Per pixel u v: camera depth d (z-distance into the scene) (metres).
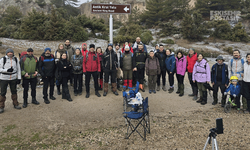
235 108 5.74
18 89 7.64
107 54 6.88
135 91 4.74
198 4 43.28
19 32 24.53
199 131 4.23
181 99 6.80
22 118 4.96
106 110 5.70
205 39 30.94
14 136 4.05
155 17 43.31
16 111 5.40
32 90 5.93
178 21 42.31
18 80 5.44
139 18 49.84
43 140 3.91
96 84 6.95
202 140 3.82
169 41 29.33
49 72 6.01
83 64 6.63
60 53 6.72
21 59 5.58
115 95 7.11
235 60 5.55
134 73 8.09
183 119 4.97
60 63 6.14
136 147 3.59
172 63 7.26
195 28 30.59
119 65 7.45
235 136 3.96
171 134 4.11
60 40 23.33
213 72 5.97
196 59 6.71
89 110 5.68
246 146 3.56
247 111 5.33
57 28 23.25
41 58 5.85
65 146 3.67
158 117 5.15
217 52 23.92
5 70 5.03
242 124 4.55
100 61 7.22
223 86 5.79
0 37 24.05
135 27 27.00
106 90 7.06
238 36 29.45
